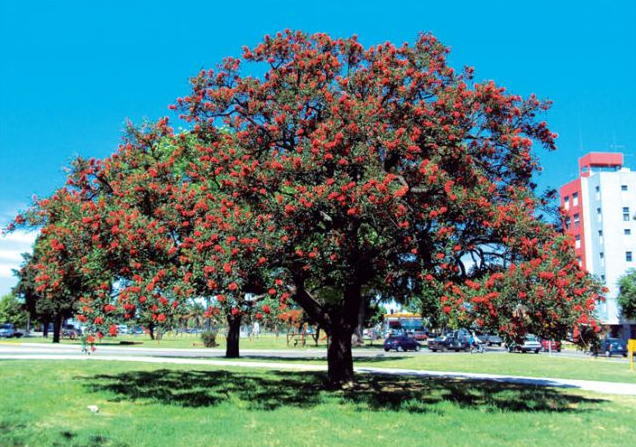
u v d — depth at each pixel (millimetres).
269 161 14094
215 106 16188
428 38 15844
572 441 9922
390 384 17875
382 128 13734
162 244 12977
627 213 66312
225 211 13188
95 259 13141
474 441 9758
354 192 12586
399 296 15258
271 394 14797
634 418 12258
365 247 14445
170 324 12453
